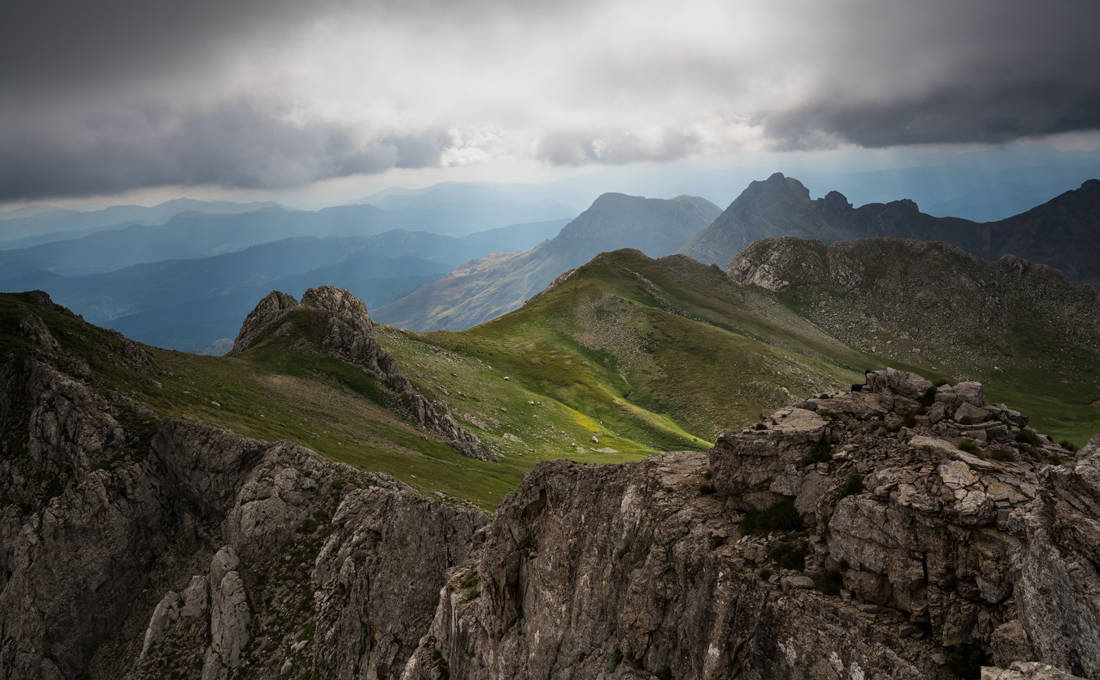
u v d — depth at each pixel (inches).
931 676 592.7
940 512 649.6
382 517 2559.1
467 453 5128.0
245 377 4938.5
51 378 3284.9
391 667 2106.3
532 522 1334.9
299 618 2461.9
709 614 821.2
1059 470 585.6
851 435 847.1
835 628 675.4
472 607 1453.0
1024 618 554.3
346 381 5546.3
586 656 1044.5
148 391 3762.3
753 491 885.8
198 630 2581.2
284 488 2923.2
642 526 1005.8
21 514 2947.8
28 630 2733.8
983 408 804.0
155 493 3061.0
